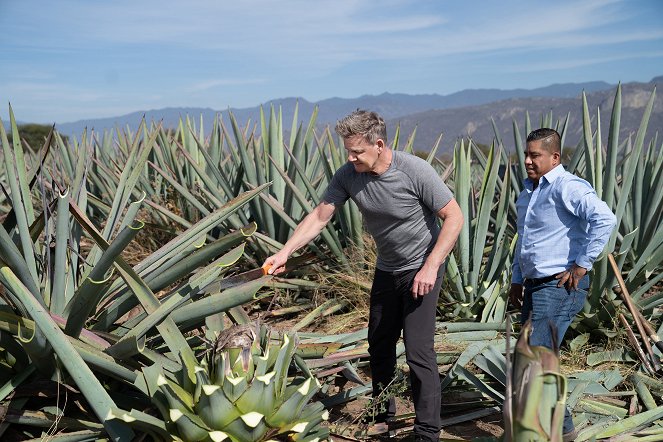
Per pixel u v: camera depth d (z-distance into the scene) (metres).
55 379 2.92
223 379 2.55
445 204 2.97
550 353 2.11
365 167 2.95
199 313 3.00
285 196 5.75
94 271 2.67
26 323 2.74
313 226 3.32
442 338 4.28
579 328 4.54
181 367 2.89
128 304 3.11
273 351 2.77
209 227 3.19
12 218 3.24
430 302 3.10
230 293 2.97
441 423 3.44
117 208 3.54
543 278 3.19
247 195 3.21
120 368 2.77
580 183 3.10
